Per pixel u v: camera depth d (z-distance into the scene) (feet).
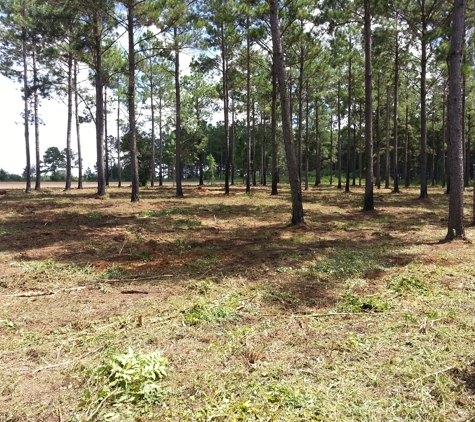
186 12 51.60
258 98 86.38
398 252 23.09
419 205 52.70
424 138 62.28
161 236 30.17
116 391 8.83
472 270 18.37
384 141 122.31
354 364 10.00
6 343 11.64
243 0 47.70
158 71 91.71
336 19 47.85
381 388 8.91
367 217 40.75
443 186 108.58
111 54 69.56
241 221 38.37
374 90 90.27
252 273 19.03
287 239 28.25
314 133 136.77
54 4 53.98
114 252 24.50
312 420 7.74
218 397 8.62
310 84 82.43
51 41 56.49
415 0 55.77
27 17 60.95
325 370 9.73
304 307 14.44
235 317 13.47
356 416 7.90
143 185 116.16
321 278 17.93
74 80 78.95
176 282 17.81
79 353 11.02
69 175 88.07
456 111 25.62
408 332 11.84
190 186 112.37
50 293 16.38
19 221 37.22
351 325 12.65
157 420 7.93
